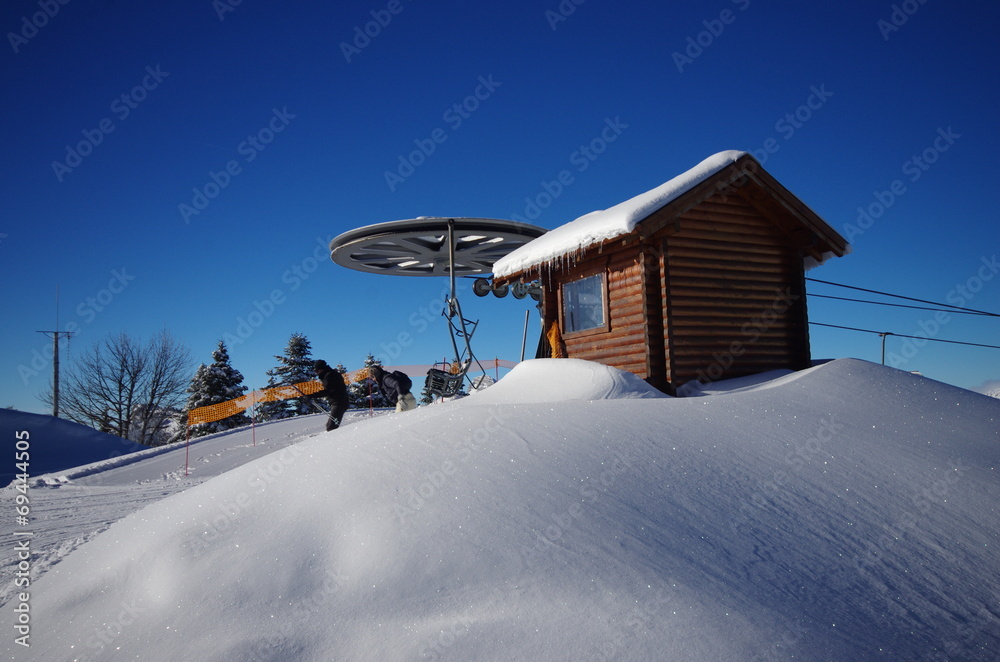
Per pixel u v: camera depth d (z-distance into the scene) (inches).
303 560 134.8
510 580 121.0
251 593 127.3
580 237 344.2
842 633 111.5
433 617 113.3
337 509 149.6
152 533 159.9
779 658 101.7
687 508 146.4
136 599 135.6
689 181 333.4
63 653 120.0
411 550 130.9
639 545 130.7
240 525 152.0
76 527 279.6
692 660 99.6
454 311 511.2
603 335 374.9
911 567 134.4
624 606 112.6
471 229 509.4
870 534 144.6
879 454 184.5
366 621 114.1
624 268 360.2
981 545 143.5
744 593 118.9
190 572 137.2
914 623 117.6
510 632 106.7
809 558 133.4
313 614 118.4
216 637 115.0
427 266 661.3
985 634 116.4
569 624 108.0
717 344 348.2
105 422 1354.6
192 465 538.0
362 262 608.4
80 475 527.2
